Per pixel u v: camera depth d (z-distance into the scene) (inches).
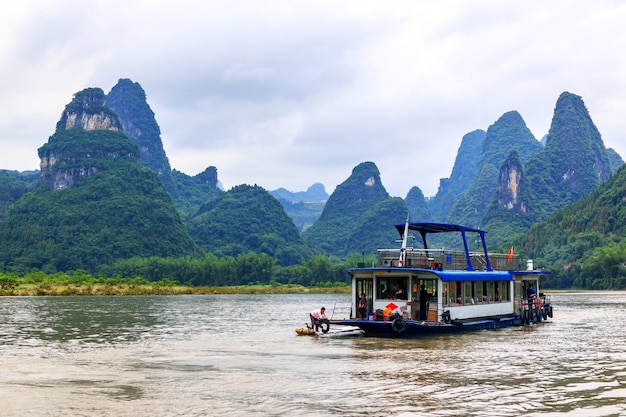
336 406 709.3
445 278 1331.2
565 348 1208.8
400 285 1358.3
